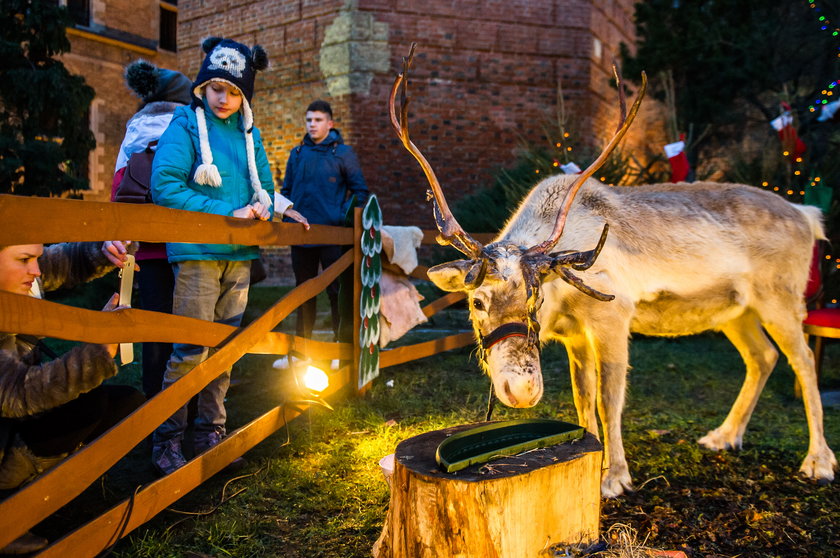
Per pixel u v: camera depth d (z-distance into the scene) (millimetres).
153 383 3746
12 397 2047
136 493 2391
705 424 4453
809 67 9828
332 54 10961
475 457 2102
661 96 10875
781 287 3754
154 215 2365
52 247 2777
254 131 3527
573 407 4773
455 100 11227
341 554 2598
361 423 4191
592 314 3352
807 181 7223
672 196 3801
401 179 11070
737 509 3094
